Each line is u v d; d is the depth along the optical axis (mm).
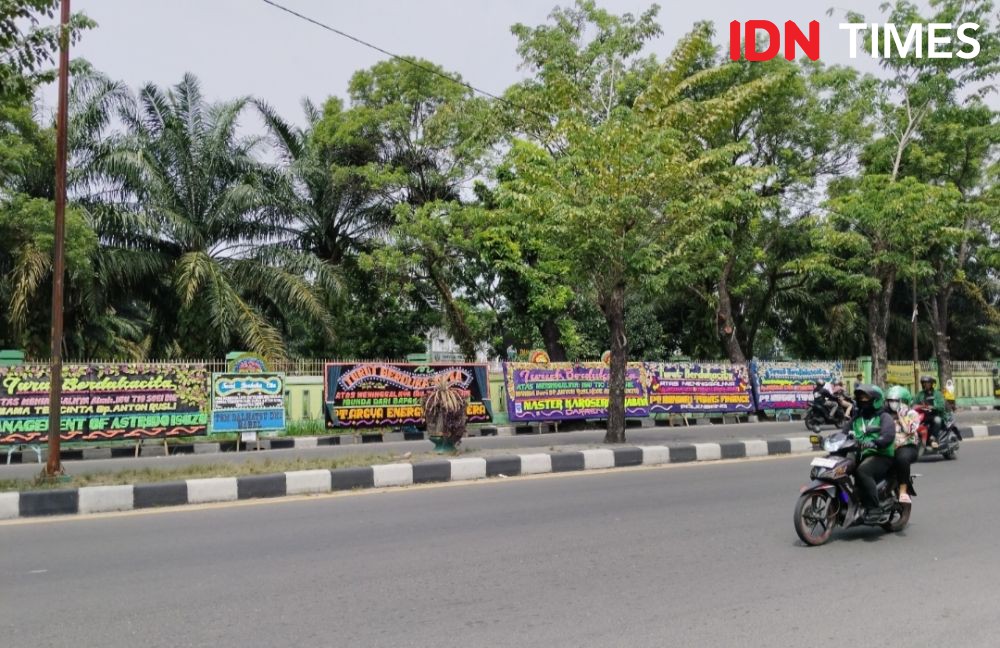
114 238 22953
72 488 9211
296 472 10312
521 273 25203
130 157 21922
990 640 4863
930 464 13078
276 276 23828
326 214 26672
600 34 24234
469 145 25156
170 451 16406
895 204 20625
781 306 33094
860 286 22234
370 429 18281
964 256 27125
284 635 4930
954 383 30219
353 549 7109
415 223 24406
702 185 14320
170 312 25422
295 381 18812
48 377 15227
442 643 4793
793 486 10664
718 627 5086
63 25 9344
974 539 7570
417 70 26656
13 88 9516
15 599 5672
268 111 25953
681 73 15828
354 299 27875
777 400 24047
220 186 24500
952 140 23656
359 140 26062
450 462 11359
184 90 24203
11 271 20750
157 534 7793
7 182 20219
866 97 23594
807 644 4789
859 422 7746
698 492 10164
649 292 16516
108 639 4867
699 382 22672
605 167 13641
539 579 6172
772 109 23094
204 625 5117
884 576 6281
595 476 11727
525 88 23266
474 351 27719
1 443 14781
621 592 5840
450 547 7180
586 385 20766
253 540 7488
